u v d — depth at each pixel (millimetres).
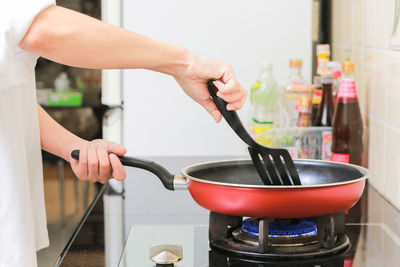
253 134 1860
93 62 914
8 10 850
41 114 1222
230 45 2354
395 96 1388
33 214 1135
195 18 2338
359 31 1841
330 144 1682
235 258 993
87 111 3117
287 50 2350
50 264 2832
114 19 2359
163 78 2348
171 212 1332
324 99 1772
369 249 1049
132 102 2367
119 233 1154
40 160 1138
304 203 966
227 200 998
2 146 978
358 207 1379
